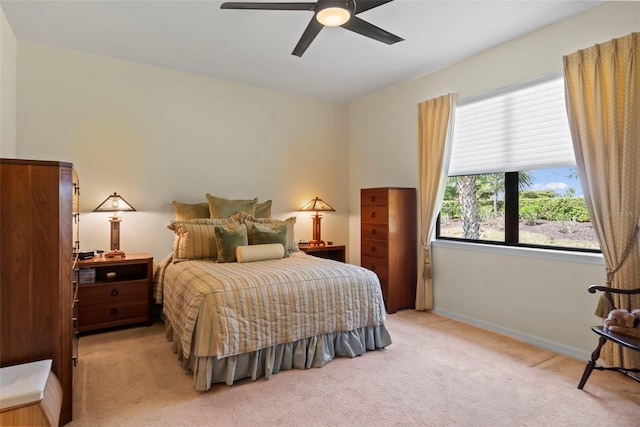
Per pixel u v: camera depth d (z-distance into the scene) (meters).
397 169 4.34
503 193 3.29
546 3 2.50
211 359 2.15
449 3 2.51
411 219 4.01
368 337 2.76
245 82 4.25
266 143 4.46
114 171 3.54
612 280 2.37
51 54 3.24
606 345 2.40
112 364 2.51
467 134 3.54
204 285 2.30
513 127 3.13
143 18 2.75
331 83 4.27
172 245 3.85
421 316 3.71
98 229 3.47
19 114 3.11
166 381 2.26
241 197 4.30
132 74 3.62
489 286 3.28
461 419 1.86
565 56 2.63
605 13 2.48
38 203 1.71
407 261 3.97
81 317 3.05
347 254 5.19
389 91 4.44
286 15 2.69
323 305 2.52
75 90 3.35
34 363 1.65
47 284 1.73
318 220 4.65
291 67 3.76
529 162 3.01
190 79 3.94
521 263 3.02
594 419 1.86
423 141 3.88
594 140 2.48
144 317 3.33
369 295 2.74
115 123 3.54
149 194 3.73
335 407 1.97
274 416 1.89
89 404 1.99
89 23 2.84
